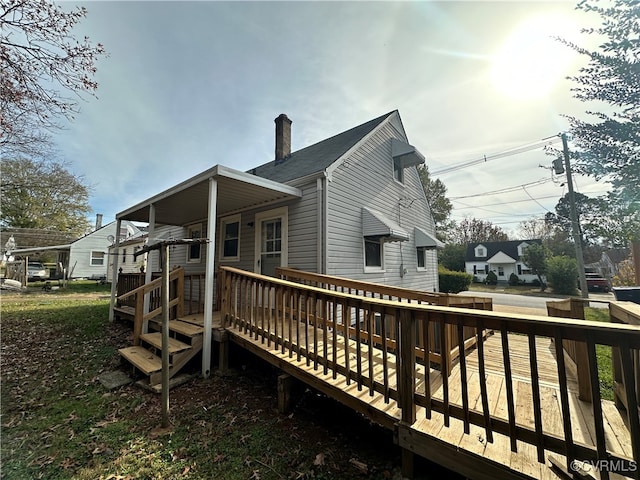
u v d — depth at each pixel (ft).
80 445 8.38
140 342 15.58
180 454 7.97
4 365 14.79
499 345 14.69
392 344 12.35
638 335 4.40
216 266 26.78
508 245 104.53
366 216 23.15
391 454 7.99
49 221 72.54
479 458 5.75
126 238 81.25
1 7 12.25
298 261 20.18
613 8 12.81
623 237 14.26
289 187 19.20
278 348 11.73
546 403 7.96
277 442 8.51
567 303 10.30
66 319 25.36
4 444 8.47
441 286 49.65
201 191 18.24
